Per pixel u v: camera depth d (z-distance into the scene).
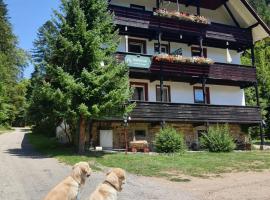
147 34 27.44
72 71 20.25
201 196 11.38
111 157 18.67
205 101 27.45
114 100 19.25
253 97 41.12
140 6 28.17
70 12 20.50
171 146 21.88
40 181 13.02
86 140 23.47
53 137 35.69
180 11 29.92
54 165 16.30
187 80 28.39
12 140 33.88
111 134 24.20
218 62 28.53
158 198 10.94
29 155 20.00
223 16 32.03
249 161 18.89
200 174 15.31
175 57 26.38
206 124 26.80
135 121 24.75
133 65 24.97
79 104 19.00
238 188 12.69
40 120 21.28
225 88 30.72
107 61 20.69
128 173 14.94
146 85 27.23
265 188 12.69
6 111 53.69
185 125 27.44
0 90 50.16
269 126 38.38
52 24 20.72
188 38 28.72
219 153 22.62
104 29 21.06
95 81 19.08
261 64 44.88
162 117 24.95
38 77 20.17
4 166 16.16
